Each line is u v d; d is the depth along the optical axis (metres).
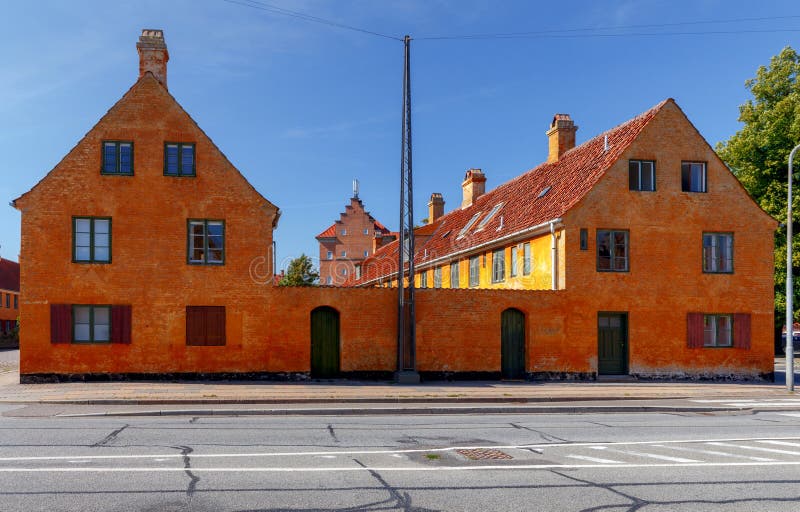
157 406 16.56
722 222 24.94
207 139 22.66
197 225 22.47
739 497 8.09
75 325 21.70
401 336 22.08
